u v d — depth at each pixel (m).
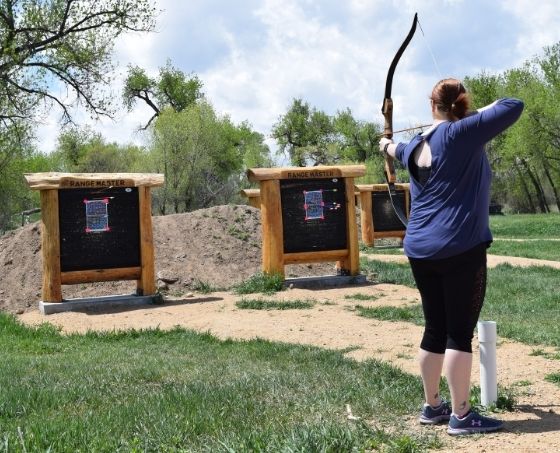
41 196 13.62
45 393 6.05
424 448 4.34
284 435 4.37
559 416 5.07
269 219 14.84
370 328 10.33
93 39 29.86
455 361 4.59
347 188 15.38
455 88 4.72
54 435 4.53
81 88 30.50
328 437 4.27
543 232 37.94
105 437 4.54
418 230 4.68
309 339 9.80
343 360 7.86
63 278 13.62
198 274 15.93
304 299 13.41
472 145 4.53
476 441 4.46
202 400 5.66
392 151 5.00
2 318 11.87
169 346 9.67
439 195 4.61
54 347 9.88
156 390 6.31
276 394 5.90
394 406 5.45
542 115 57.44
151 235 14.12
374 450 4.31
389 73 5.22
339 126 76.44
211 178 51.03
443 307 4.80
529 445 4.31
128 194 14.03
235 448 4.18
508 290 13.59
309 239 15.12
